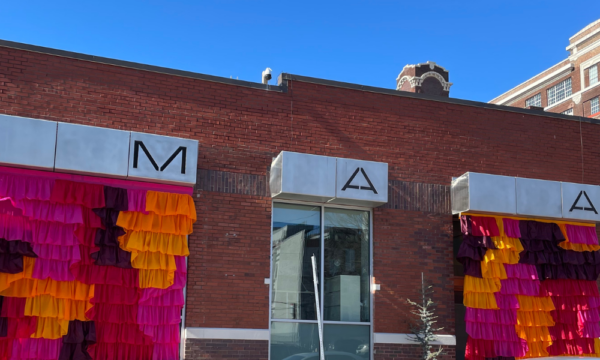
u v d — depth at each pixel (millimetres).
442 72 22812
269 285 12508
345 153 13688
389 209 13797
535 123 15641
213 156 12602
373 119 14102
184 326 11773
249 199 12703
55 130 10664
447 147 14625
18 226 10398
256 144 13000
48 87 11625
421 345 13289
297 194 12320
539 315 14133
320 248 13195
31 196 10484
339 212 13602
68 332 10641
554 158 15625
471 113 15039
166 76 12555
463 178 13883
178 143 11547
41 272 10469
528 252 14219
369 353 13102
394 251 13633
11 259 10211
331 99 13828
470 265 13680
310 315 12828
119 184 11289
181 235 11609
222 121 12828
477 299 13586
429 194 14195
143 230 11297
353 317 13172
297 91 13594
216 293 12078
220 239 12320
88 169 10781
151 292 11156
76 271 10758
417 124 14477
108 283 10938
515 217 14250
